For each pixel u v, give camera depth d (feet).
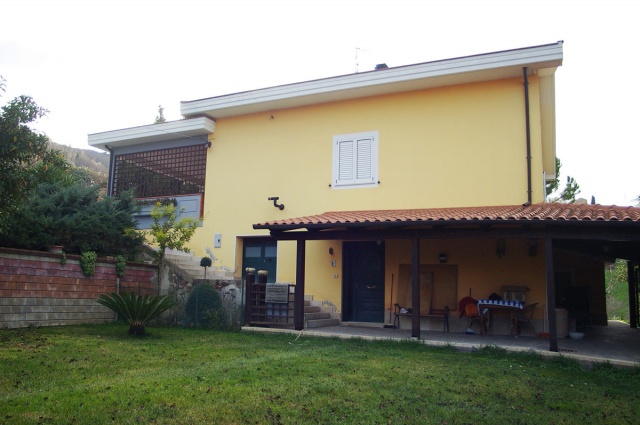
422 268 45.27
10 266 35.76
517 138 43.75
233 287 42.86
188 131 55.77
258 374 24.54
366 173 48.75
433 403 20.93
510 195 43.34
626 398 23.26
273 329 40.29
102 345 31.12
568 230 32.45
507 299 41.70
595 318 58.54
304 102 51.47
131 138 58.49
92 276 41.78
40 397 19.40
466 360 30.14
